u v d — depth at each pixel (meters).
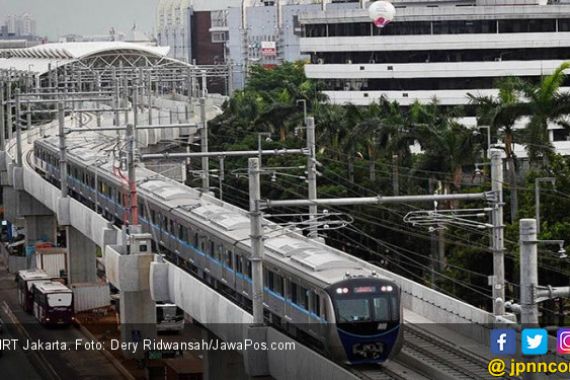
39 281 137.75
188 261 103.56
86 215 126.94
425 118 143.12
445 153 122.56
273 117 177.88
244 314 74.69
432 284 108.75
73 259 145.88
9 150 189.62
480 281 106.12
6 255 179.50
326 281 73.94
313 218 93.12
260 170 78.75
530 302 53.91
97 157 147.38
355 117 157.12
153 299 97.81
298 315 77.81
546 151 122.75
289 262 80.25
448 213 112.94
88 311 135.38
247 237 90.12
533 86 131.62
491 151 75.44
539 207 99.50
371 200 73.06
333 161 145.88
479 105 137.25
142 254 102.19
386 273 88.88
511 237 102.69
